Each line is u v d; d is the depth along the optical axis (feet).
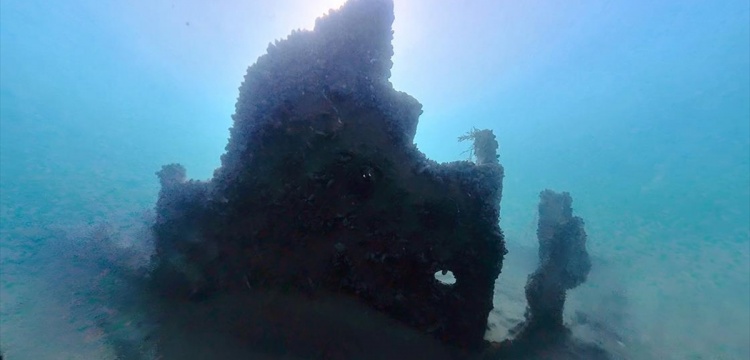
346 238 7.05
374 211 7.02
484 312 7.41
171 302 7.42
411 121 7.38
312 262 7.09
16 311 7.28
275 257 7.14
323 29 7.04
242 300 7.13
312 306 7.03
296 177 7.01
